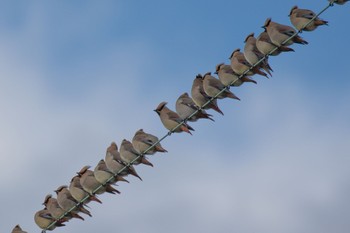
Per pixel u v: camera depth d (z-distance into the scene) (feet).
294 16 154.71
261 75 159.12
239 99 161.07
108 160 167.32
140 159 165.78
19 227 180.34
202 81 163.63
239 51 161.07
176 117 166.09
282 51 157.38
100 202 170.19
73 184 170.71
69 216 172.96
